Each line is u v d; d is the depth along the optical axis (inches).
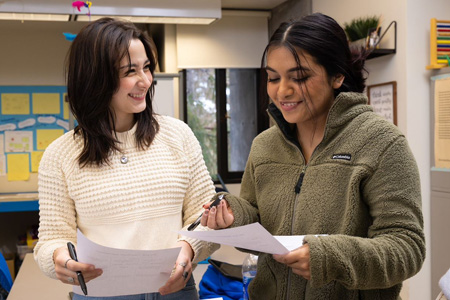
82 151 54.6
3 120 189.5
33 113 191.6
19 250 182.7
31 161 192.1
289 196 45.7
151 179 54.7
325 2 154.1
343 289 42.8
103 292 49.6
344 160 42.4
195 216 58.4
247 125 186.5
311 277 37.6
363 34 128.3
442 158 119.9
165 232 54.7
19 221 195.3
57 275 49.5
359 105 44.2
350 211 41.2
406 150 41.0
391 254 38.2
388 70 128.6
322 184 43.3
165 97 152.3
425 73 123.2
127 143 56.0
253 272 68.8
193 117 181.2
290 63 42.2
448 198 118.4
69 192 54.5
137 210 53.6
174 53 176.4
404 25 121.6
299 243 40.5
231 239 39.8
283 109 44.3
